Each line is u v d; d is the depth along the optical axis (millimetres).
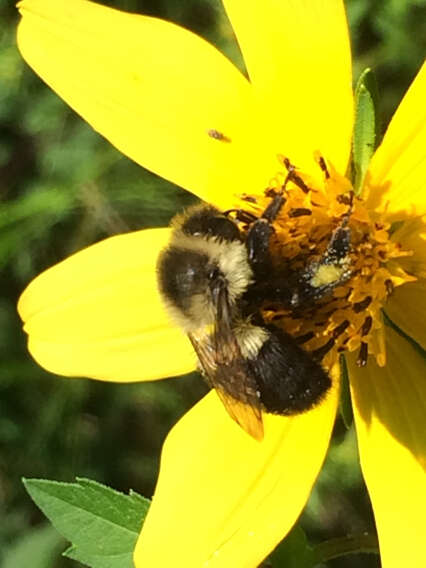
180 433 58
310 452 56
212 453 57
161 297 52
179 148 60
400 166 54
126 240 61
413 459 55
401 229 54
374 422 56
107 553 61
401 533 54
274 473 56
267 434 57
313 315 51
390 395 56
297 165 57
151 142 60
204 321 50
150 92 61
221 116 60
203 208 53
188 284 50
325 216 51
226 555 55
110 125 61
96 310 61
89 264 61
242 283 50
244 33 59
